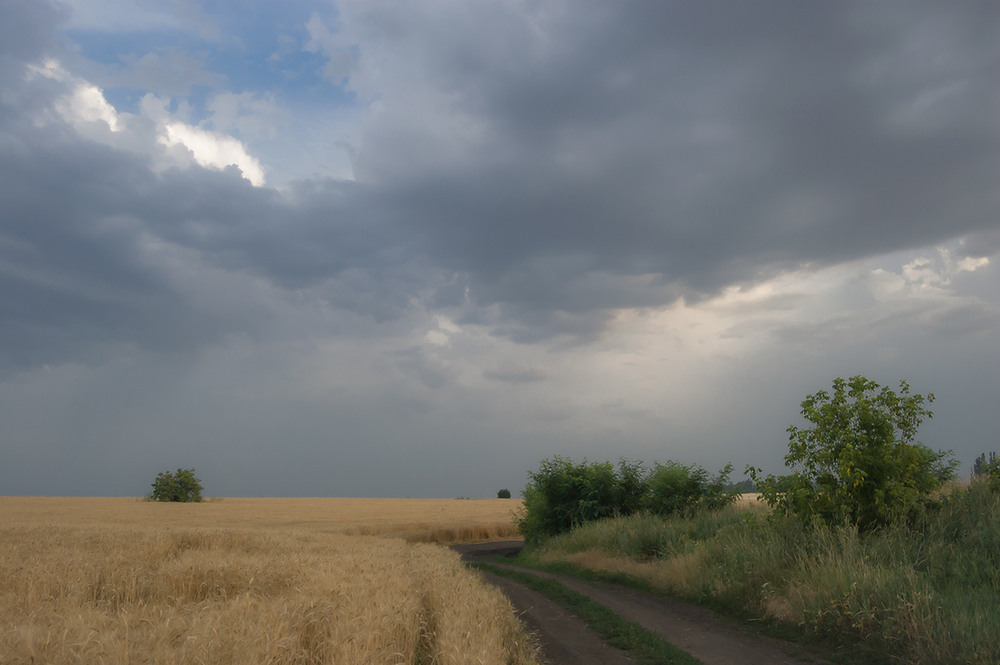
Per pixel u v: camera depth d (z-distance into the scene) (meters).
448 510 76.25
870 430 14.34
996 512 12.34
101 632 6.01
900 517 13.35
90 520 46.66
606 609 13.32
